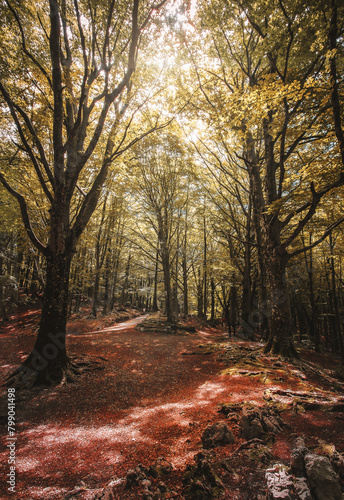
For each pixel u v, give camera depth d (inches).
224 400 191.8
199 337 532.4
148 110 395.9
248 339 531.5
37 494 96.1
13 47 220.5
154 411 184.9
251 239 625.3
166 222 677.3
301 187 283.9
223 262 668.1
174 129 490.6
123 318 888.3
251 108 250.5
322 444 117.0
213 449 120.6
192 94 375.6
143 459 121.0
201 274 1011.9
